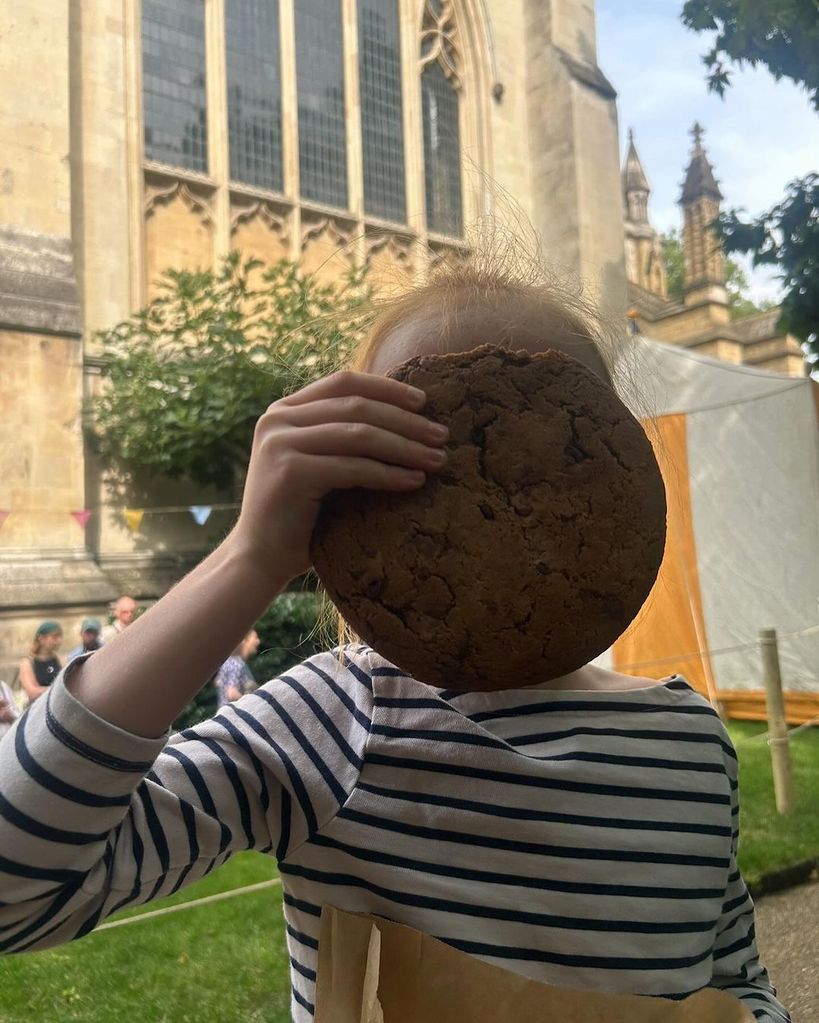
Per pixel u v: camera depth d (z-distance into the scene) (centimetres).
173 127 1068
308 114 1197
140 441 905
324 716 95
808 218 682
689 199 2573
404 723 92
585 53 1399
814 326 694
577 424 76
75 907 76
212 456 920
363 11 1268
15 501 834
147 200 1038
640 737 100
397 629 74
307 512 74
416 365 76
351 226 1208
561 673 76
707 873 97
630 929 89
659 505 79
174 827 83
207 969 314
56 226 891
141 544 949
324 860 90
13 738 73
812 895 385
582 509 74
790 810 477
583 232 1325
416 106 1293
